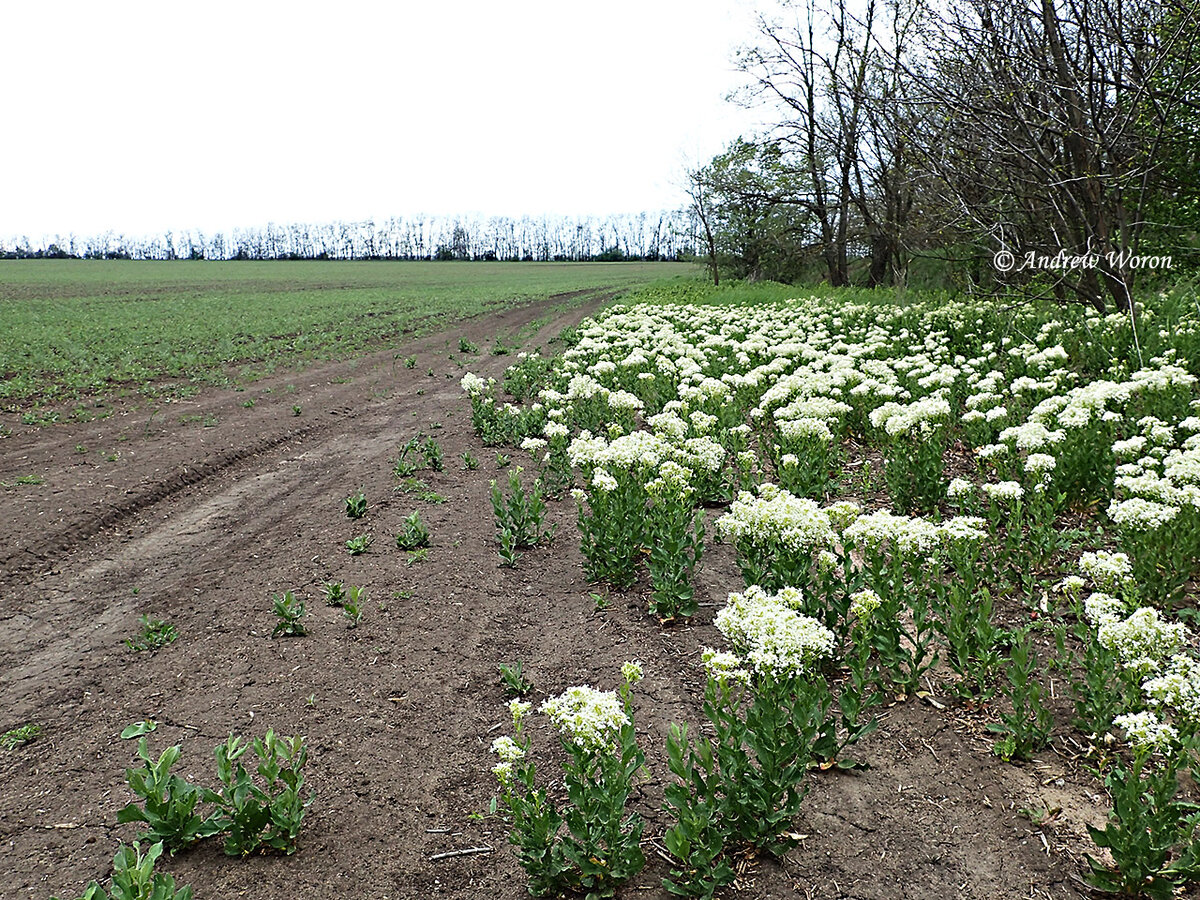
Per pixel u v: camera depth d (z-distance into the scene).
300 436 11.01
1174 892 2.71
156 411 12.59
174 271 81.44
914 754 3.56
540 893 2.88
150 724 4.02
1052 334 11.42
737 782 2.99
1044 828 3.08
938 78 12.73
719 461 6.40
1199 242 14.86
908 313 15.98
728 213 45.97
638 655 4.51
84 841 3.24
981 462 7.13
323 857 3.12
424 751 3.78
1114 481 5.79
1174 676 2.86
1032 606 4.69
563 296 46.78
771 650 3.16
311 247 128.25
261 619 5.20
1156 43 10.91
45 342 21.61
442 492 7.82
